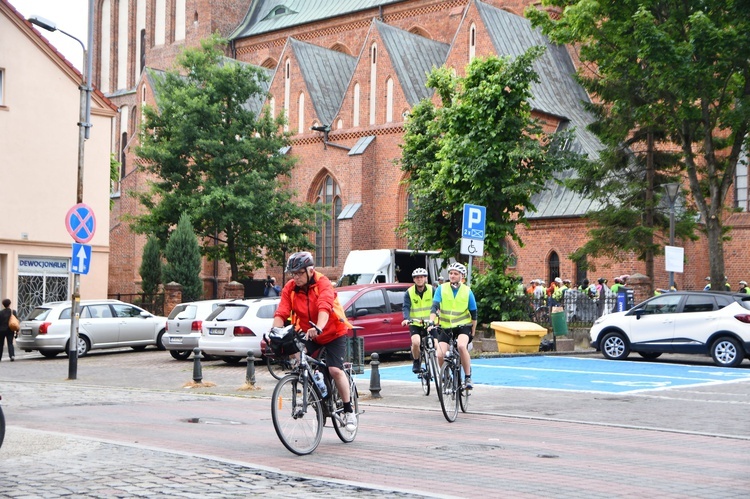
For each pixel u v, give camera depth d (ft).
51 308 99.40
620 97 112.47
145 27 235.20
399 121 173.06
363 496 25.48
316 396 34.17
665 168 125.39
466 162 102.27
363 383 64.85
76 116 126.62
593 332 85.61
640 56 89.97
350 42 215.72
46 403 52.65
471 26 168.14
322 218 171.63
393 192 173.58
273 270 186.70
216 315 86.12
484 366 76.64
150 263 152.66
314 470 30.17
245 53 233.14
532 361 81.61
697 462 32.68
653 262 129.90
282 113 157.69
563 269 151.94
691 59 89.81
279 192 153.58
